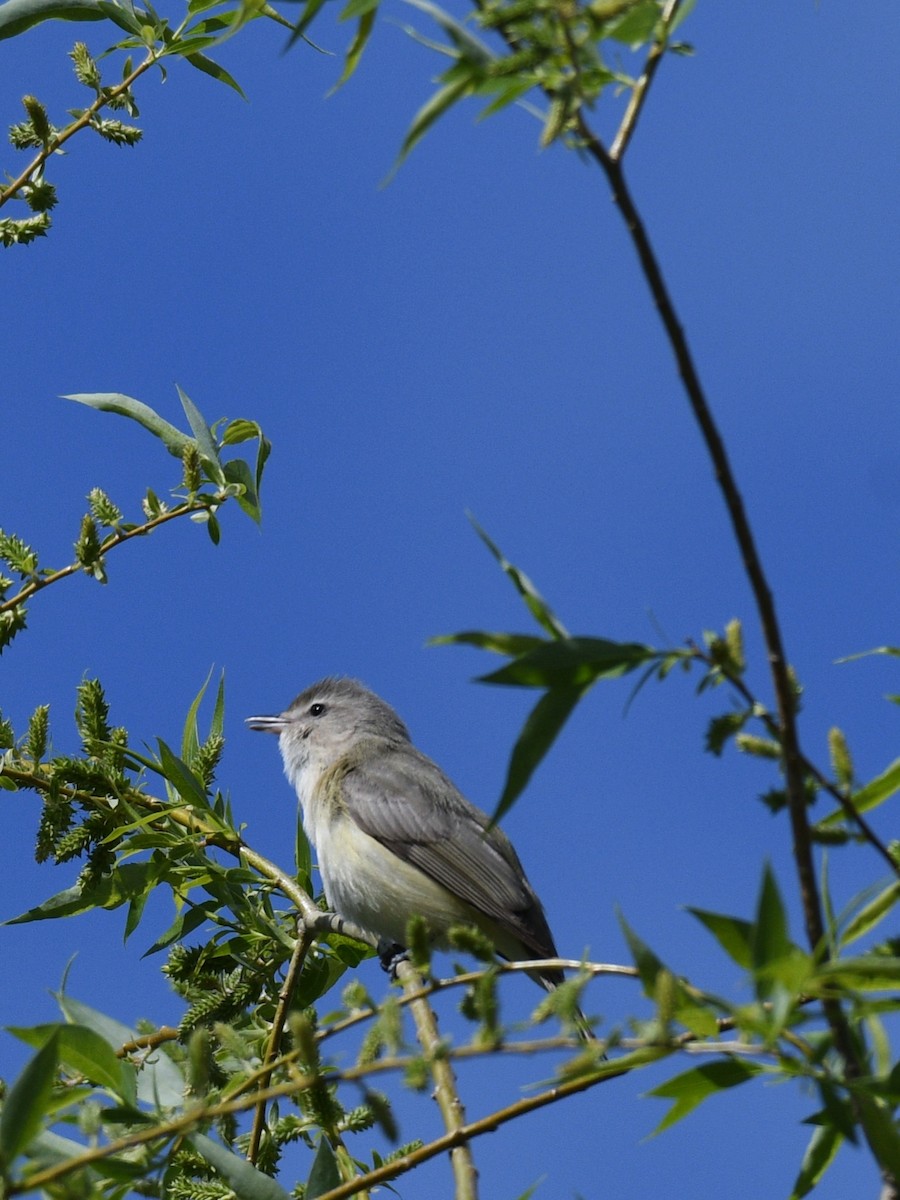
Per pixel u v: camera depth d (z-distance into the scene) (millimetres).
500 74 5750
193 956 11188
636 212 5559
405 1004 6449
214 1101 7422
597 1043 5797
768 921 5641
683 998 6164
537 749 6168
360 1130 7516
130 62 11578
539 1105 7047
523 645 6398
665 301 5543
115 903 11852
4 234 10938
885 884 6355
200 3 11273
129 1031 8750
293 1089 6281
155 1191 7199
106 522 11117
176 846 12031
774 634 5754
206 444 11617
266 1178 7652
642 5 5988
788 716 5773
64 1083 8016
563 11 5605
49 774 11461
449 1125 8297
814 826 6363
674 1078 6691
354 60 6574
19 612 10641
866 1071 6590
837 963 5727
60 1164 6172
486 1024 5859
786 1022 5855
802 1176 7262
